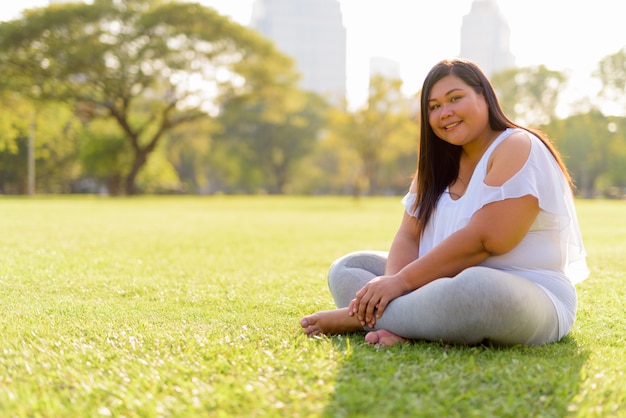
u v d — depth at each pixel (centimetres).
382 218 1530
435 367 200
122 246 659
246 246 715
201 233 902
